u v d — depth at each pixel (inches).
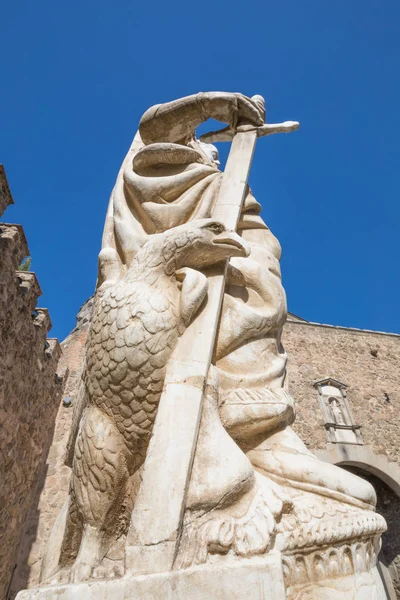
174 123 101.1
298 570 47.6
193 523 48.7
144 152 95.9
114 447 59.2
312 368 439.5
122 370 59.9
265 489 54.7
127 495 59.8
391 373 466.0
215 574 42.5
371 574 53.9
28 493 264.8
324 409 409.1
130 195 96.2
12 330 221.6
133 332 60.9
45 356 289.7
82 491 58.8
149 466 51.6
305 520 52.1
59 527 69.8
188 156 95.0
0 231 212.7
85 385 70.2
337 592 48.3
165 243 69.5
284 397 69.1
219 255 70.1
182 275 67.8
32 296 249.4
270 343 76.5
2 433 213.9
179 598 41.1
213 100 97.0
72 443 77.1
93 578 52.0
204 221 70.6
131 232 87.7
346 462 383.2
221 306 71.9
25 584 250.2
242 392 67.6
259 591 42.0
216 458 54.3
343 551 52.7
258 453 65.3
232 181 89.1
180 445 52.7
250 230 94.8
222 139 110.0
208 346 62.9
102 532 57.5
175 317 63.9
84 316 442.0
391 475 388.5
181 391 57.7
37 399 273.7
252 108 98.3
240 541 46.4
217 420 59.3
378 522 59.2
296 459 64.1
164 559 44.5
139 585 42.4
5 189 190.2
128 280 68.6
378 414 427.5
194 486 51.4
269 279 81.4
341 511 56.7
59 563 64.1
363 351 474.6
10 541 235.1
